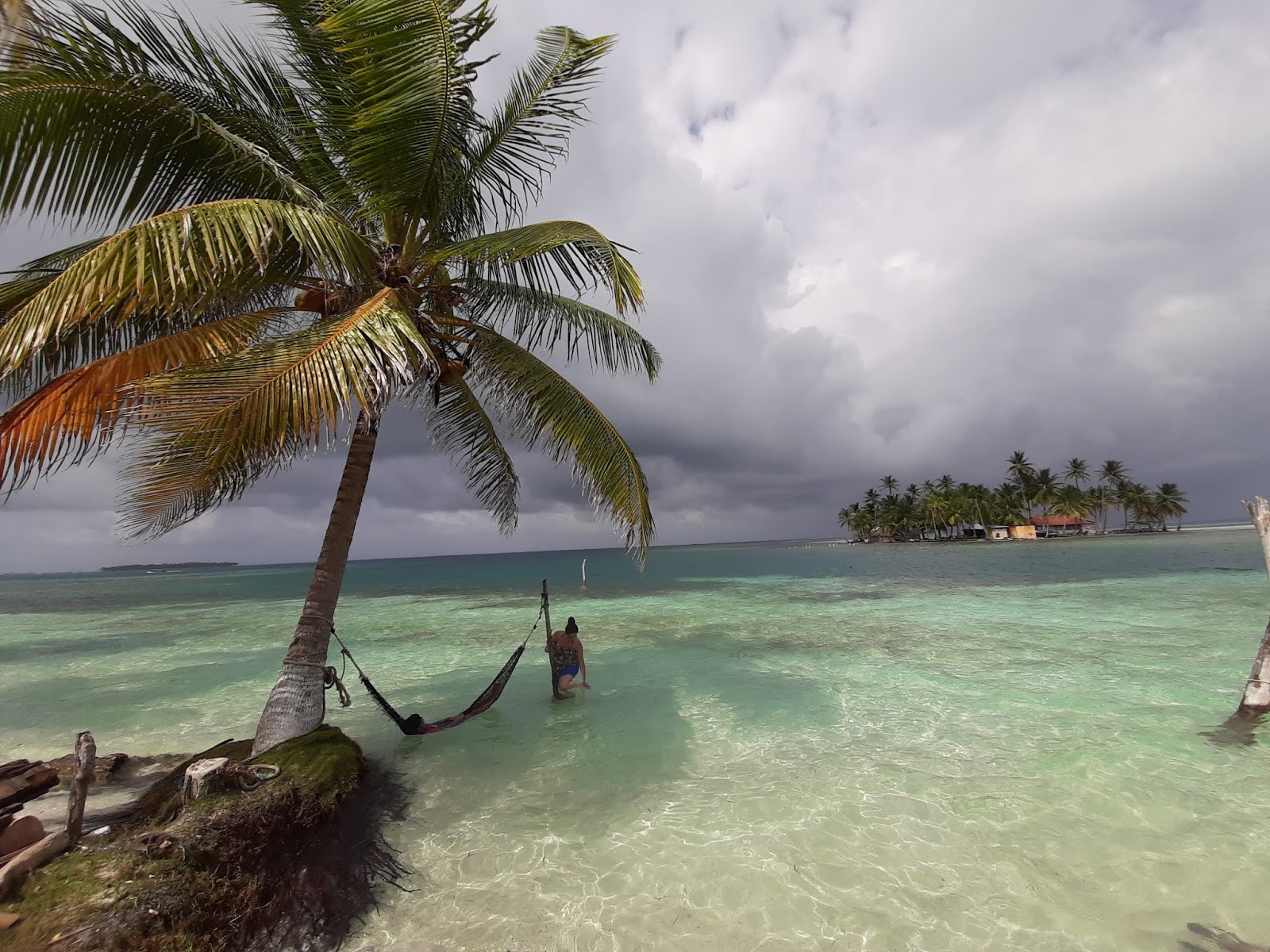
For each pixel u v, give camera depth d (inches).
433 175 242.7
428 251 271.0
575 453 285.7
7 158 169.6
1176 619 543.2
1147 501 3280.0
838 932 133.6
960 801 196.4
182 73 211.5
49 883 129.3
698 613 722.8
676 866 163.5
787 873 158.1
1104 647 432.8
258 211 173.9
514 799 208.8
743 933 134.3
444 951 130.7
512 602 951.0
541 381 291.6
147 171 205.5
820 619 637.9
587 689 364.2
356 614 840.9
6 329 139.0
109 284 142.9
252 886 147.3
